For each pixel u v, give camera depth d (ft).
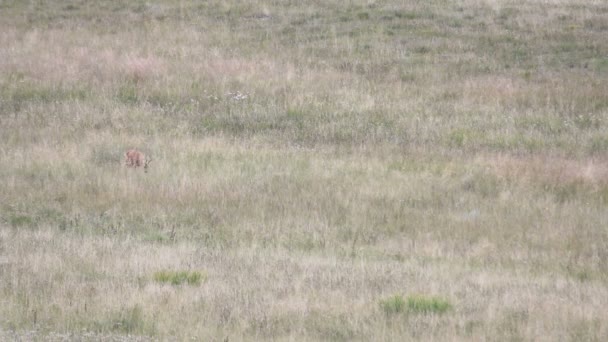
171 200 216.54
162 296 135.23
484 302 137.18
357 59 374.84
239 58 370.12
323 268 159.63
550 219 208.85
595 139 288.10
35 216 203.51
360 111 309.42
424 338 118.11
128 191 221.25
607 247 188.03
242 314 127.54
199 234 191.11
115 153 256.32
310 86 336.49
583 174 242.17
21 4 456.04
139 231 193.57
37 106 309.83
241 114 305.94
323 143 280.51
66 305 130.21
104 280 146.51
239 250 176.04
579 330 123.65
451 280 153.38
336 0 461.78
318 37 405.80
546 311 132.46
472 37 404.57
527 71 362.53
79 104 310.04
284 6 451.53
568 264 174.19
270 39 401.49
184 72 347.77
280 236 190.49
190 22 425.28
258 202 216.13
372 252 179.22
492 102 324.39
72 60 359.66
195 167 245.65
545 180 239.09
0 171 237.86
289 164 252.21
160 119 298.97
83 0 464.65
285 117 304.71
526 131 293.84
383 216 208.44
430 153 269.03
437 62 373.20
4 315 124.06
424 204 221.05
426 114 308.81
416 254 178.70
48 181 230.27
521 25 417.69
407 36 407.03
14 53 368.48
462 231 198.49
